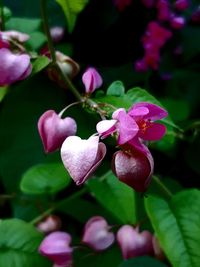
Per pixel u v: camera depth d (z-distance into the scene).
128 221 0.24
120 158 0.17
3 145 0.28
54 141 0.19
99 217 0.25
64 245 0.24
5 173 0.28
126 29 0.33
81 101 0.20
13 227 0.23
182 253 0.20
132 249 0.24
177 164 0.30
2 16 0.25
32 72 0.20
